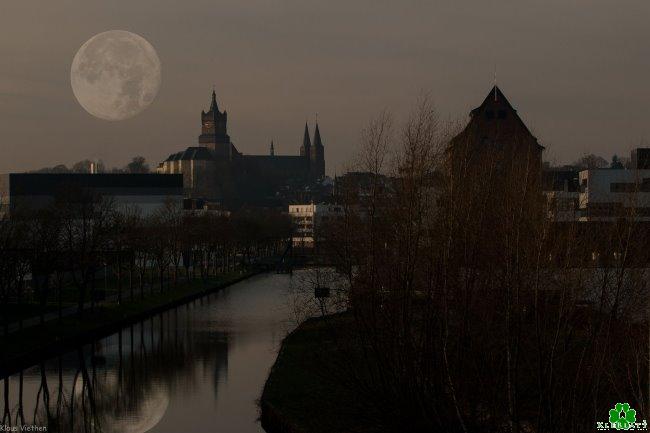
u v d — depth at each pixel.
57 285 158.75
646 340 58.62
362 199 76.50
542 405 55.09
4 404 82.50
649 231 71.12
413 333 65.00
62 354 108.56
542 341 59.19
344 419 67.56
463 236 64.00
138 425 75.00
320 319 110.38
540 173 76.12
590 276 65.69
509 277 57.75
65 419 77.19
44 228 131.12
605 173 139.12
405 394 61.22
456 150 75.38
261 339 119.56
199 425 74.94
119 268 149.62
